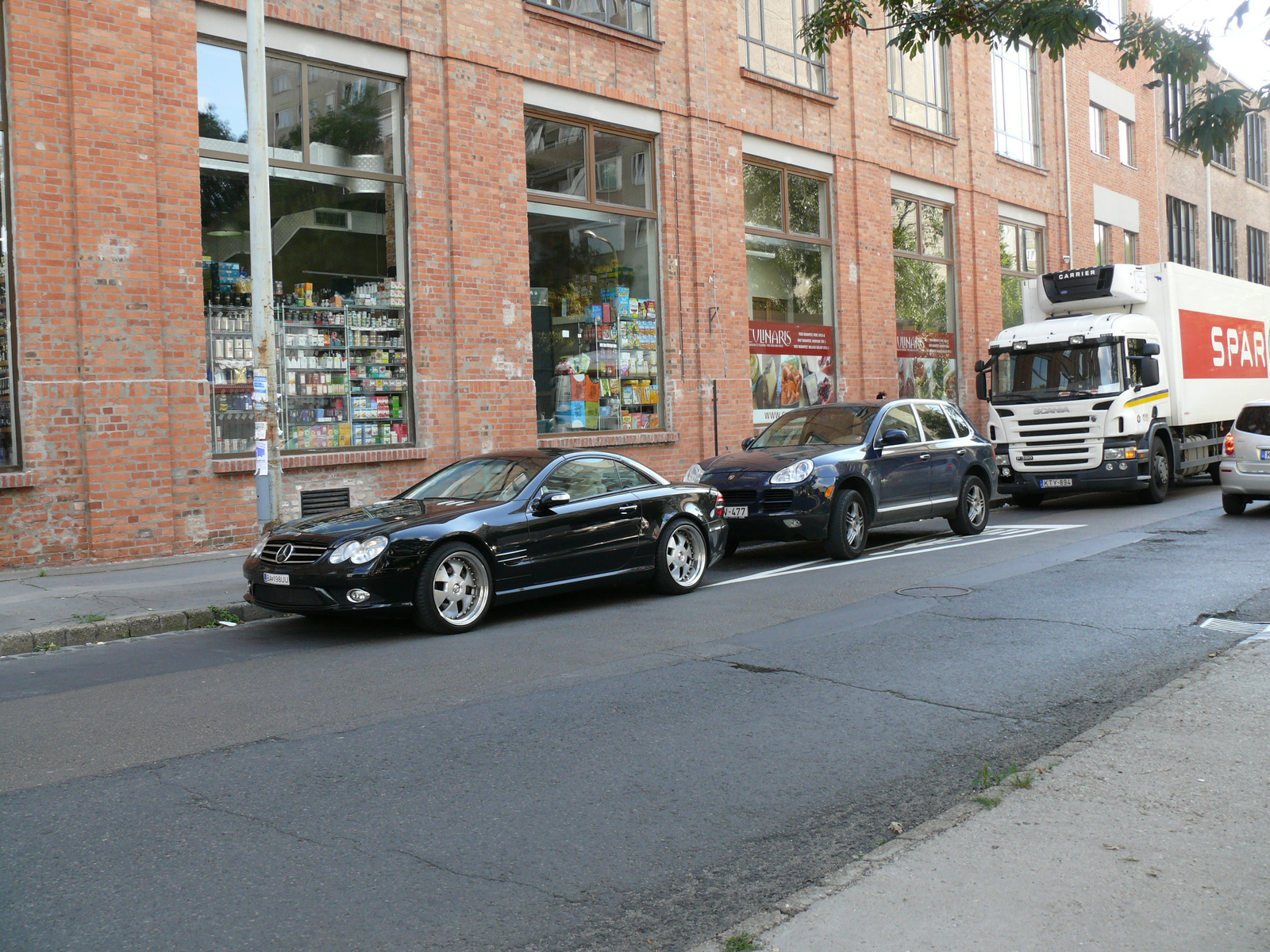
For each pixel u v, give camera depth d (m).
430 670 7.15
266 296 10.40
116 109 11.64
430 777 4.95
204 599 9.47
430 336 14.54
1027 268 27.84
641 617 8.97
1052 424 17.50
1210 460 20.11
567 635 8.23
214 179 12.69
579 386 16.69
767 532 11.80
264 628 8.94
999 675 6.70
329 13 13.56
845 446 12.49
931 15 10.15
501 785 4.85
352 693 6.55
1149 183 33.34
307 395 13.55
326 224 13.77
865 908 3.41
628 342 17.48
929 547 12.99
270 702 6.36
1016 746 5.34
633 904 3.67
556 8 16.16
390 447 14.27
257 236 10.38
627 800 4.65
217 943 3.38
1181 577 10.08
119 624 8.57
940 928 3.27
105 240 11.55
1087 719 5.79
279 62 13.34
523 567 8.93
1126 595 9.25
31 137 11.15
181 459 12.14
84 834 4.29
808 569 11.48
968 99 25.22
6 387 11.08
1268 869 3.63
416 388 14.46
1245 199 40.16
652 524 9.93
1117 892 3.48
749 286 19.69
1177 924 3.25
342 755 5.29
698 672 6.91
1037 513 17.42
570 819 4.43
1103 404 17.06
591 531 9.41
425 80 14.54
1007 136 26.89
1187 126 6.56
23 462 11.12
